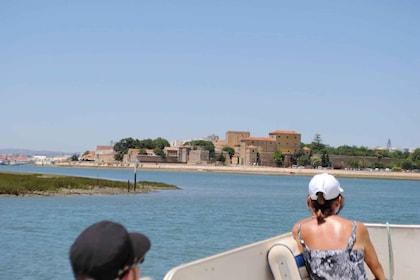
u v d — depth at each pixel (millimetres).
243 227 35531
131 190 71750
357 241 4566
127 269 2059
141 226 34719
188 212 45875
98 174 176875
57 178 72562
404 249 5809
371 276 5559
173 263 20609
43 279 17266
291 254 4574
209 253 23641
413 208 60906
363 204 67438
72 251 2025
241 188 102375
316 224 4684
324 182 4652
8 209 42906
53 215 39375
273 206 56281
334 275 4484
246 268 4430
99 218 38594
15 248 23688
